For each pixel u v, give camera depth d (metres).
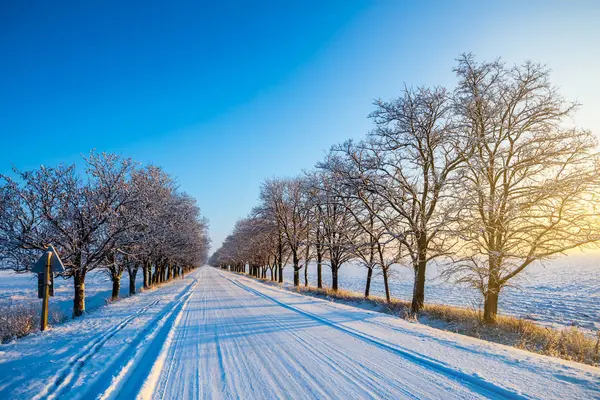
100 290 34.28
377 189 15.88
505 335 10.03
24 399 4.19
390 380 4.68
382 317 9.81
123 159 15.99
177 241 30.36
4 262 13.30
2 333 9.12
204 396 4.29
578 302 26.19
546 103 12.81
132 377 5.01
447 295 31.81
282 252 38.56
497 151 13.61
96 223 14.44
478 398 4.02
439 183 14.06
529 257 11.55
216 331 8.34
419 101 14.98
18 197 13.06
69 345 7.05
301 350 6.39
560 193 11.31
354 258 22.86
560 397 3.87
